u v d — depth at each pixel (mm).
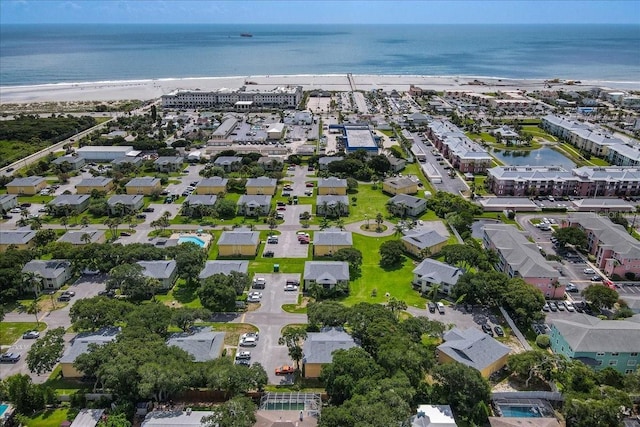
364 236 187625
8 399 102562
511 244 162500
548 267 148000
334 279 147375
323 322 123062
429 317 136625
